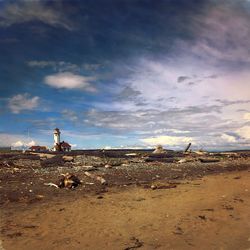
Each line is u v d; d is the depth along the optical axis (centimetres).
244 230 1282
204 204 1703
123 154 5066
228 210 1574
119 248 1098
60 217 1458
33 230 1274
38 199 1833
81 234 1234
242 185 2330
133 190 2136
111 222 1386
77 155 4653
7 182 2347
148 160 4194
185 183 2447
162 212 1548
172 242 1156
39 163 3619
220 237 1206
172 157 4884
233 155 5759
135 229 1295
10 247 1099
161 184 2294
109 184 2355
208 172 3238
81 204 1711
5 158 4247
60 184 2205
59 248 1095
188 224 1359
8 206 1658
